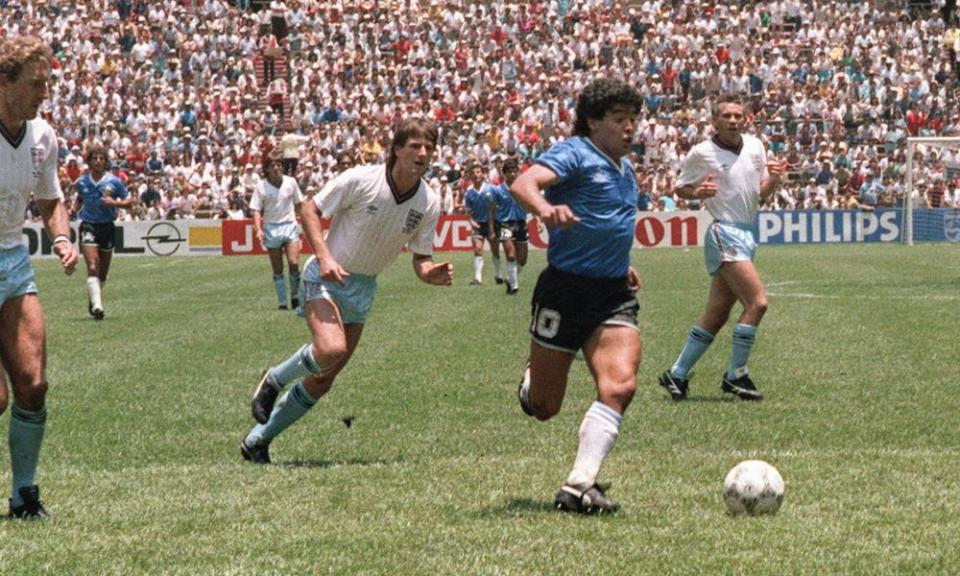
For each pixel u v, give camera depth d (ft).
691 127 511.40
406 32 576.20
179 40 574.15
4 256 79.10
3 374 76.33
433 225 99.91
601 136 81.35
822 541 70.18
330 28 579.48
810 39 556.92
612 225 80.64
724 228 130.62
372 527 74.59
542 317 82.12
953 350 162.20
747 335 130.31
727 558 66.69
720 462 94.73
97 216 222.69
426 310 227.40
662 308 223.10
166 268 385.91
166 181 508.12
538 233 470.80
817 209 479.82
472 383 141.38
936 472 89.61
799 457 96.37
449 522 75.72
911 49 552.41
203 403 131.23
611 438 79.46
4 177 77.97
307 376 99.81
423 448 106.22
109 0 583.99
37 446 80.33
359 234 98.07
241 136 528.63
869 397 128.98
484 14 581.94
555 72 551.59
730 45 549.13
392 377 146.20
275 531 73.92
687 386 131.44
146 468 97.40
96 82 549.95
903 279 285.02
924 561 66.03
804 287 266.16
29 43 77.20
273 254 237.25
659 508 79.15
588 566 65.31
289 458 102.99
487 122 519.19
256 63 567.59
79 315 229.04
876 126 515.50
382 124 526.57
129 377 149.79
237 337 190.19
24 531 75.20
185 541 71.72
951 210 478.59
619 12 572.92
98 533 74.49
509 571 64.44
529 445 106.63
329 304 98.89
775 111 521.24
